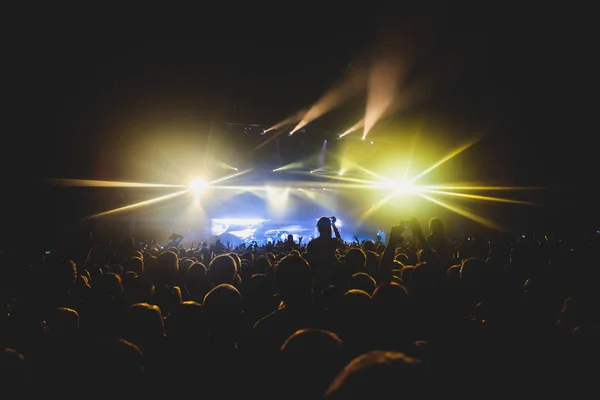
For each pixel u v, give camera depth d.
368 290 2.73
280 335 2.06
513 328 2.37
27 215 11.65
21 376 1.49
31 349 1.97
